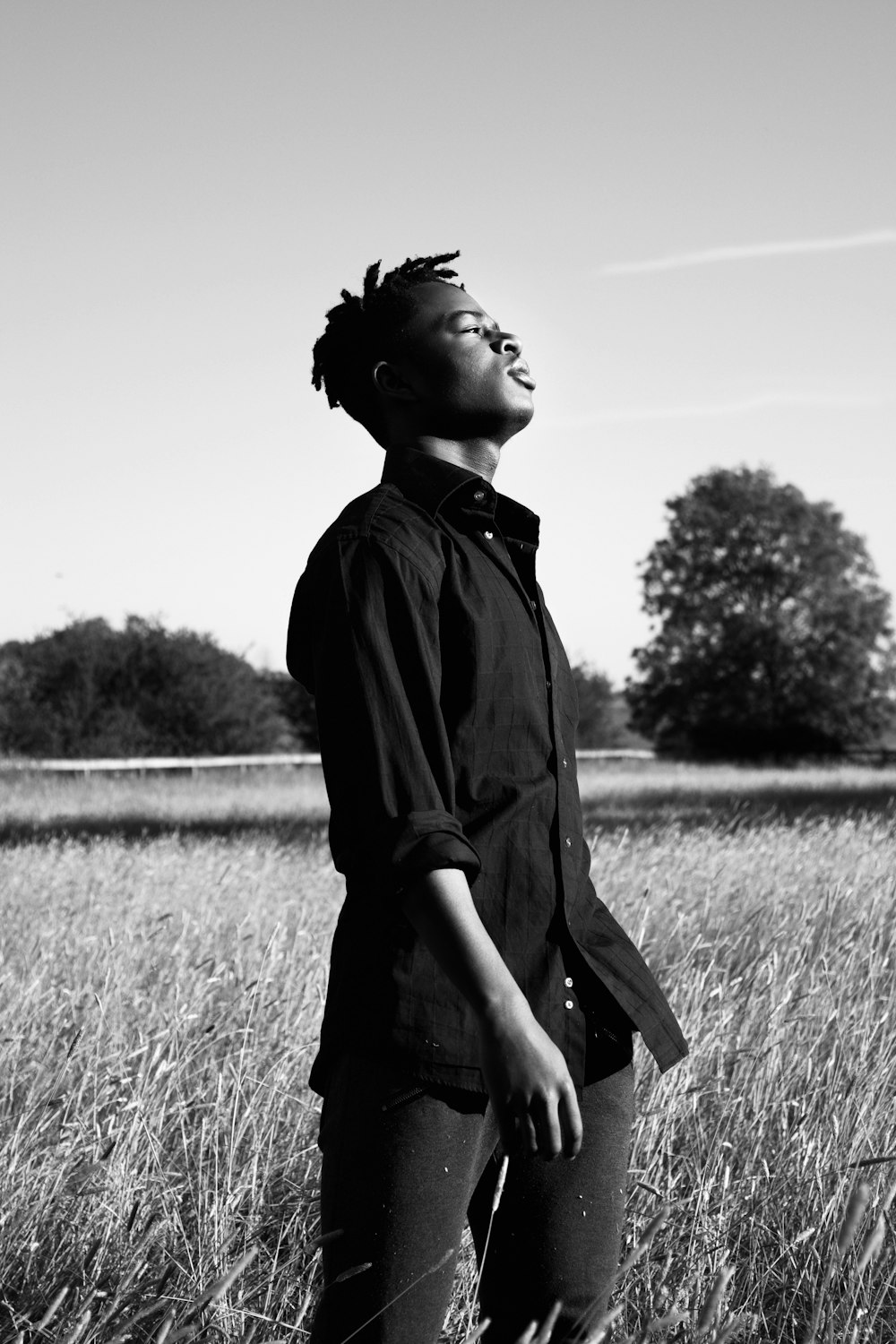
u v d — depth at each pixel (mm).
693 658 61062
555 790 1839
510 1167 1820
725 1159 3082
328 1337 1693
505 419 2008
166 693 34531
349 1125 1713
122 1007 4125
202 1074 3730
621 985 1854
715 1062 3588
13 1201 2781
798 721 59188
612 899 6328
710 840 9031
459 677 1777
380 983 1707
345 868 1711
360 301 2059
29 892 7254
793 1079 3441
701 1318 1492
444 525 1841
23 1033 3762
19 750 32875
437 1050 1678
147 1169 2996
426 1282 1681
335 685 1701
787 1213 2891
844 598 60688
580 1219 1811
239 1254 2686
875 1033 3643
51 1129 3199
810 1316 2465
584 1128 1828
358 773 1664
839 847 8742
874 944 5020
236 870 7953
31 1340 2330
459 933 1542
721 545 62531
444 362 1985
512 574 1878
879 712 60906
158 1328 2180
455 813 1755
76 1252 2678
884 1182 2889
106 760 29266
